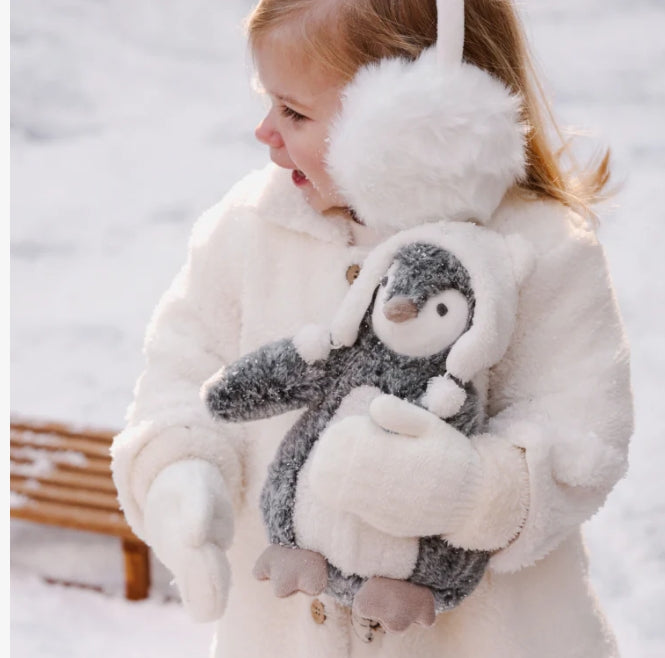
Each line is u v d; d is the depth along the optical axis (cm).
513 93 162
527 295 161
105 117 743
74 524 344
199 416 173
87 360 500
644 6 862
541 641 170
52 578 363
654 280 533
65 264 585
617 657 180
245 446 179
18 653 324
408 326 144
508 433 151
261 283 178
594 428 158
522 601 170
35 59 799
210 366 181
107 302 550
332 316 171
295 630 178
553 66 758
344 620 170
